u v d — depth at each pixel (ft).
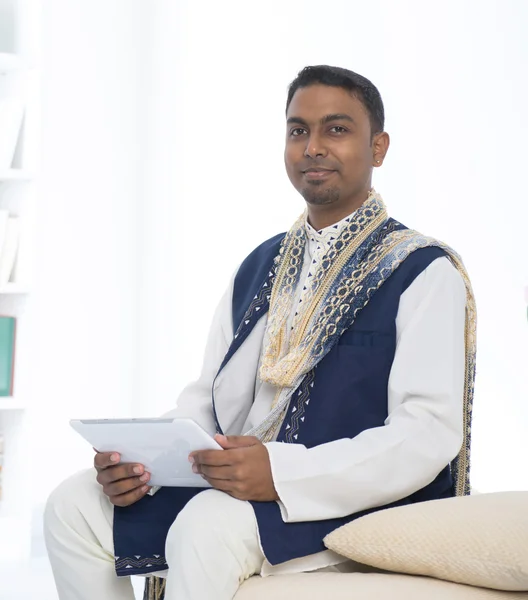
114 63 17.61
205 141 17.49
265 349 7.92
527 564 5.95
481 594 6.15
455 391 7.18
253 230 16.94
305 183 7.98
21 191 14.34
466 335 7.69
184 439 6.64
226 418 8.16
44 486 16.98
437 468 7.04
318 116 7.88
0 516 13.99
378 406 7.43
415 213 14.29
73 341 17.31
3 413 14.55
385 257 7.71
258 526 6.53
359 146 7.95
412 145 14.39
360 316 7.60
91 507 7.37
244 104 17.10
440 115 14.01
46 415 17.11
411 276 7.57
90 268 17.44
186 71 17.67
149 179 17.78
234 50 17.17
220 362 8.53
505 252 13.04
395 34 14.69
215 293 17.25
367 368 7.45
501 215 13.11
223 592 6.40
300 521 6.72
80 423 6.87
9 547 14.02
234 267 17.11
